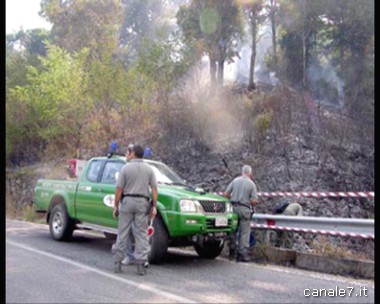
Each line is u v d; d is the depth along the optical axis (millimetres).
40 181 10836
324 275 7543
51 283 6355
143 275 6996
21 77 19578
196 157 15859
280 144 15867
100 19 17172
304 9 17734
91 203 9109
